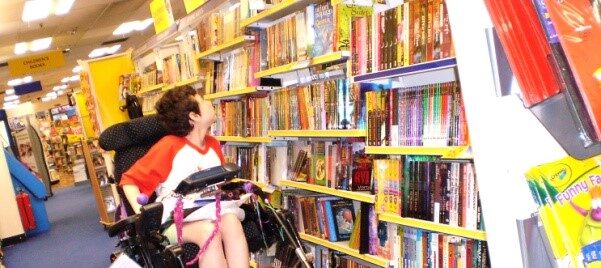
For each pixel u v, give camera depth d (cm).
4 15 915
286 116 332
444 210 227
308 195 330
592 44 75
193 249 241
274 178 364
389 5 284
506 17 80
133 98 548
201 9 452
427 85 228
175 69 514
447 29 206
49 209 1012
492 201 88
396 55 233
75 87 2656
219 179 227
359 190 278
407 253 254
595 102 73
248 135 385
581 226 81
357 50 259
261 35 351
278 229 244
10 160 745
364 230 279
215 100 454
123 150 291
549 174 83
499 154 86
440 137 222
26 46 1298
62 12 993
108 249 588
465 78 89
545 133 87
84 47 1505
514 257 87
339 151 292
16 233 711
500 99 86
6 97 2567
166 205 243
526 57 79
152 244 220
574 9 76
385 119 251
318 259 327
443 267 234
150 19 1241
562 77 76
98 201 718
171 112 269
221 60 441
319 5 286
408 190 244
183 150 271
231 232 238
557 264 81
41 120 2000
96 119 675
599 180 82
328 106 289
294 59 311
